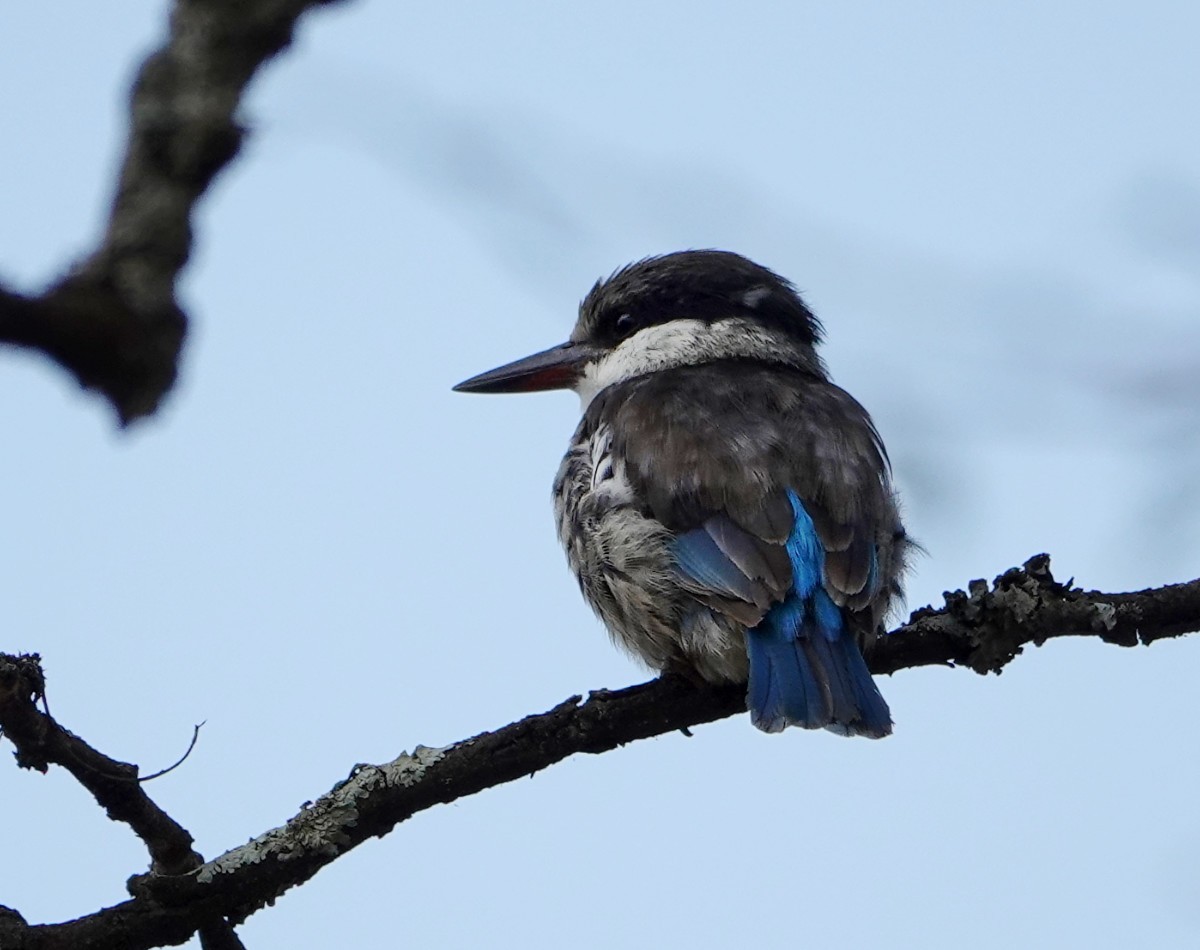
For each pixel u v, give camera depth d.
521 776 8.79
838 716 9.13
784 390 11.04
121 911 8.16
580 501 10.81
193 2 2.83
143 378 2.65
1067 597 9.41
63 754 7.64
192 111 2.77
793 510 9.95
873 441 11.00
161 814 8.02
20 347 2.55
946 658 9.61
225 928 8.30
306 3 2.88
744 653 9.80
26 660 7.45
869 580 9.85
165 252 2.70
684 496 10.09
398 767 8.56
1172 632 9.38
